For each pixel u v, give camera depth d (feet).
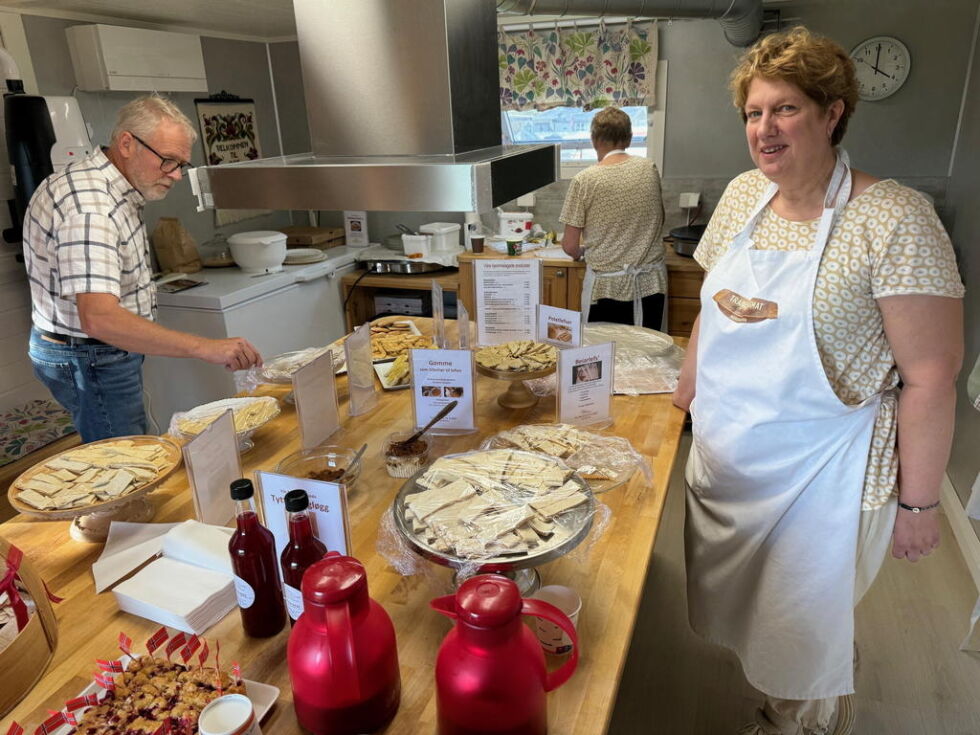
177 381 10.99
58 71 10.18
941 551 8.48
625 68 13.03
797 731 5.39
